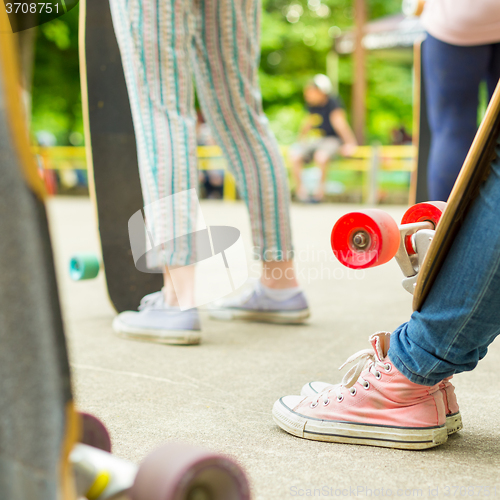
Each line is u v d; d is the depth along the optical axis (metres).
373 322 2.30
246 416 1.31
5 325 0.55
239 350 1.89
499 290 0.95
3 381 0.56
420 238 1.04
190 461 0.63
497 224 0.92
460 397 1.44
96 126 2.20
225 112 2.15
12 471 0.56
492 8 2.00
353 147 9.63
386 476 0.99
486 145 0.90
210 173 10.98
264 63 18.03
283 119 17.16
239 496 0.66
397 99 18.14
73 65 15.00
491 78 2.19
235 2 2.06
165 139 1.89
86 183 12.70
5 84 0.53
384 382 1.13
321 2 17.95
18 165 0.52
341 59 18.08
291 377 1.60
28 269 0.52
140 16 1.87
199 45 2.11
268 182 2.19
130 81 1.93
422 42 2.95
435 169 2.19
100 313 2.50
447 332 1.02
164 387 1.52
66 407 0.53
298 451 1.11
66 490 0.53
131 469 0.68
